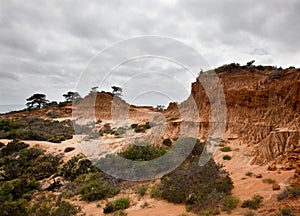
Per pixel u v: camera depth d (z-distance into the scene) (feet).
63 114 173.06
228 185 38.14
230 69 103.04
